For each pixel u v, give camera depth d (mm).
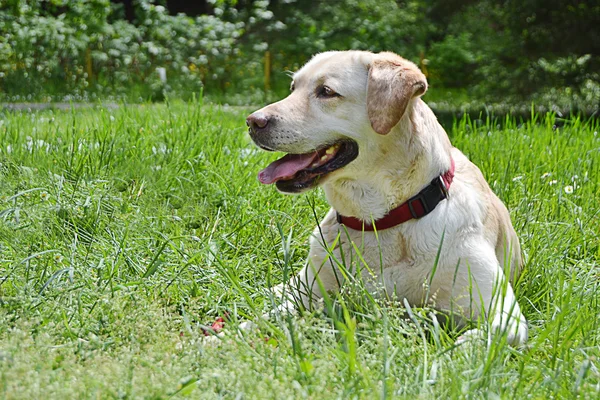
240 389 2639
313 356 2969
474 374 2834
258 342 3037
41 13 21141
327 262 3889
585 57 15641
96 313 3430
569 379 2953
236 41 23656
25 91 16609
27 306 3402
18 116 7582
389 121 3605
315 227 4711
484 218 3896
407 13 24922
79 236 4402
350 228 3877
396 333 3207
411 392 2750
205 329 3271
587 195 5535
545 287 4094
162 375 2707
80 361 2910
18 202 4801
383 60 3744
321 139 3758
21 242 4254
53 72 18031
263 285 4074
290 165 3824
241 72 20781
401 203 3748
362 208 3795
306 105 3783
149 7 20906
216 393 2670
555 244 4586
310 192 5289
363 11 24875
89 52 18891
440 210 3744
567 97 16766
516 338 3369
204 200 5277
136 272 3988
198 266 4070
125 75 18656
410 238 3732
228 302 3744
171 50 20312
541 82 15875
